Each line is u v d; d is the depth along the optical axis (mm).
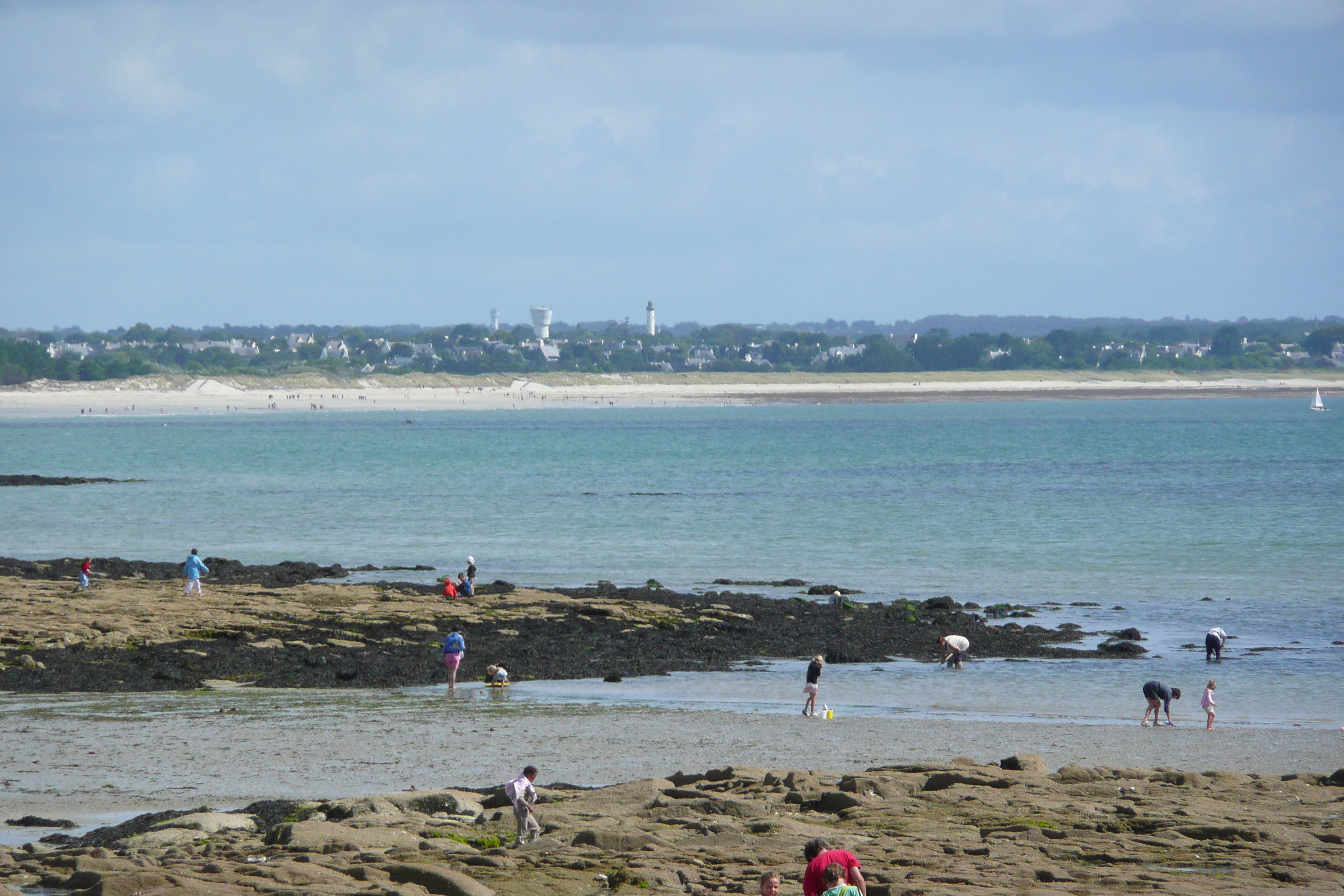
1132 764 42594
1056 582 89625
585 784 39031
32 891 25344
